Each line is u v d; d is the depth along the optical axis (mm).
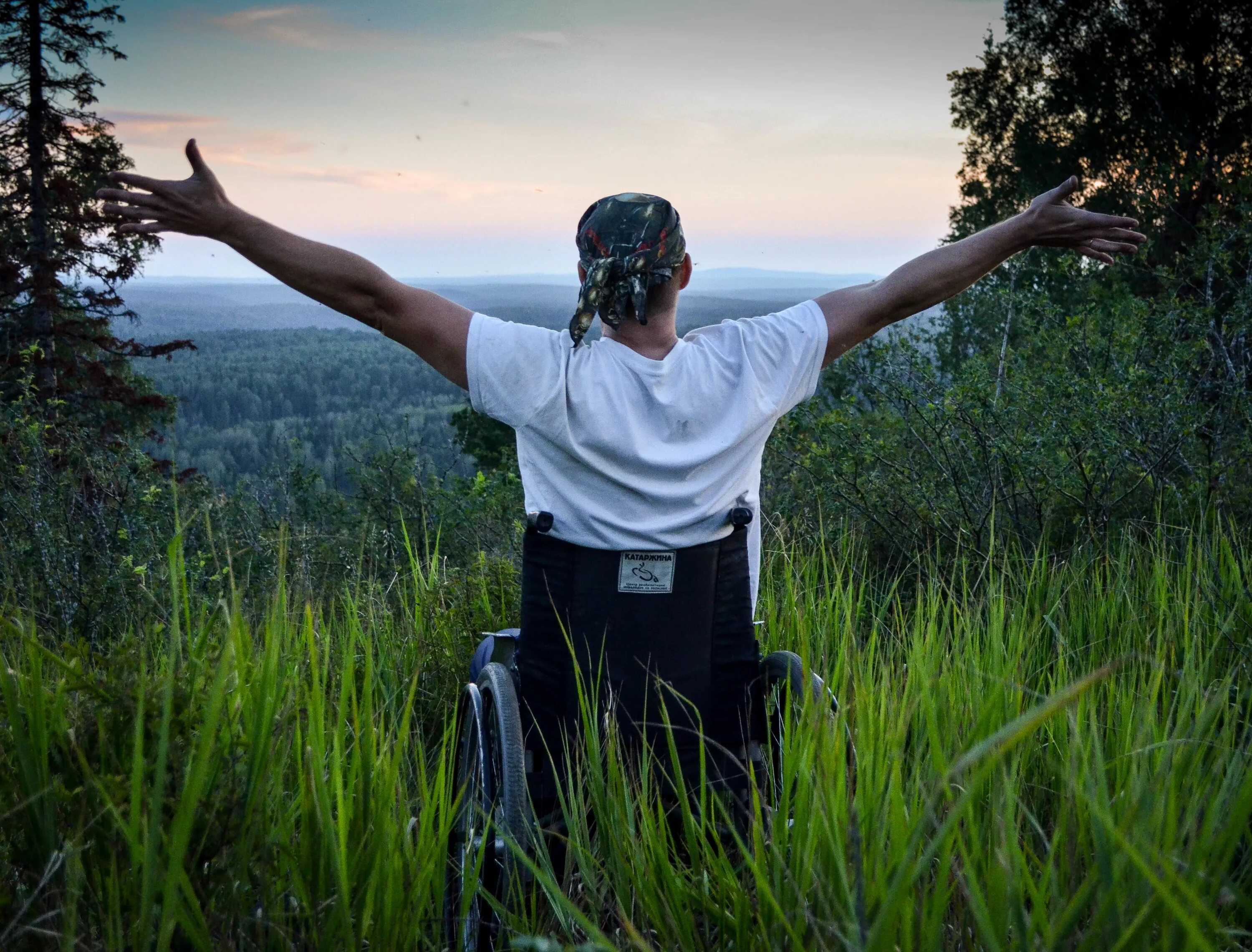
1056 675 3080
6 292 19984
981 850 1770
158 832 1593
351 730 2305
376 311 2330
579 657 2430
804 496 6004
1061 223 2570
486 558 4953
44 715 1913
